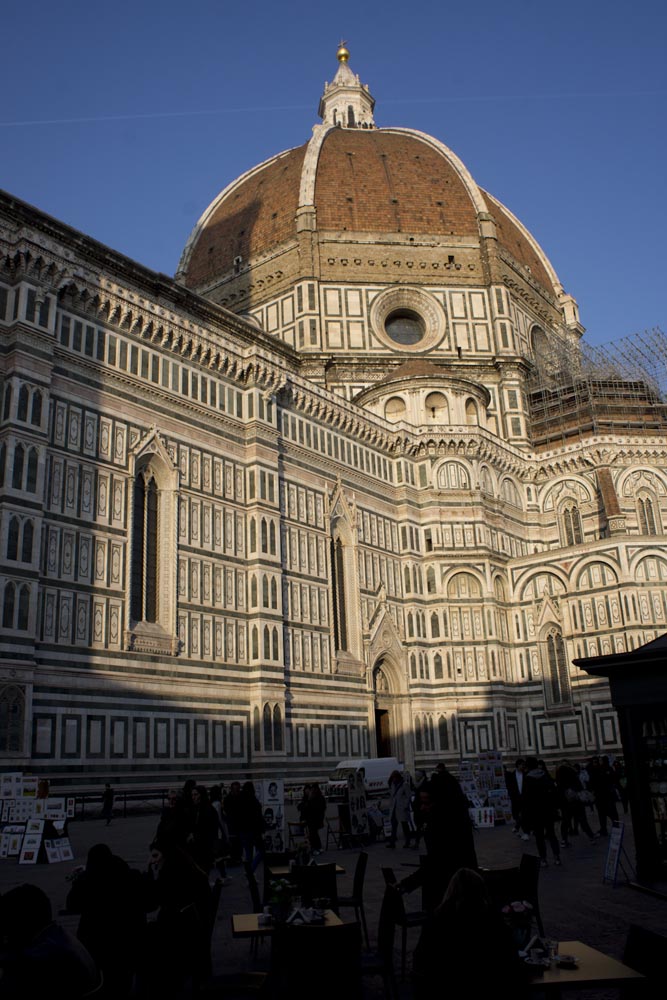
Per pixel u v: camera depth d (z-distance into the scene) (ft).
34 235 147.74
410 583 226.38
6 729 127.13
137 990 41.04
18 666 130.21
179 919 37.01
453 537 234.17
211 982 36.83
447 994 28.76
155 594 160.66
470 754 218.18
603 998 41.60
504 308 288.71
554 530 260.62
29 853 88.99
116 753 143.02
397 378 248.11
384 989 43.50
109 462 155.22
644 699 66.08
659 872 65.51
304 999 33.55
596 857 86.99
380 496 226.99
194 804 78.38
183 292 196.95
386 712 214.48
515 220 348.59
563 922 55.06
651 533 252.42
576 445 260.01
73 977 28.76
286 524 192.34
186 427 172.96
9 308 144.77
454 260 294.05
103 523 151.12
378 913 61.57
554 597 233.76
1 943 29.58
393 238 291.99
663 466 257.75
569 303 334.85
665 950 31.60
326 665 193.06
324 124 379.55
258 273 295.48
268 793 100.27
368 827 107.76
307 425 206.49
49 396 146.10
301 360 260.83
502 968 28.96
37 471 140.05
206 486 174.19
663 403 281.95
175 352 174.81
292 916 39.88
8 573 132.05
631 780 66.90
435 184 309.01
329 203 297.12
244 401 189.06
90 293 157.79
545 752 225.35
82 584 144.87
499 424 275.39
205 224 334.03
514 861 84.43
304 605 191.21
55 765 133.39
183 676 158.30
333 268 285.84
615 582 224.94
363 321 280.72
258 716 169.27
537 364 296.71
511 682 232.32
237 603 173.99
